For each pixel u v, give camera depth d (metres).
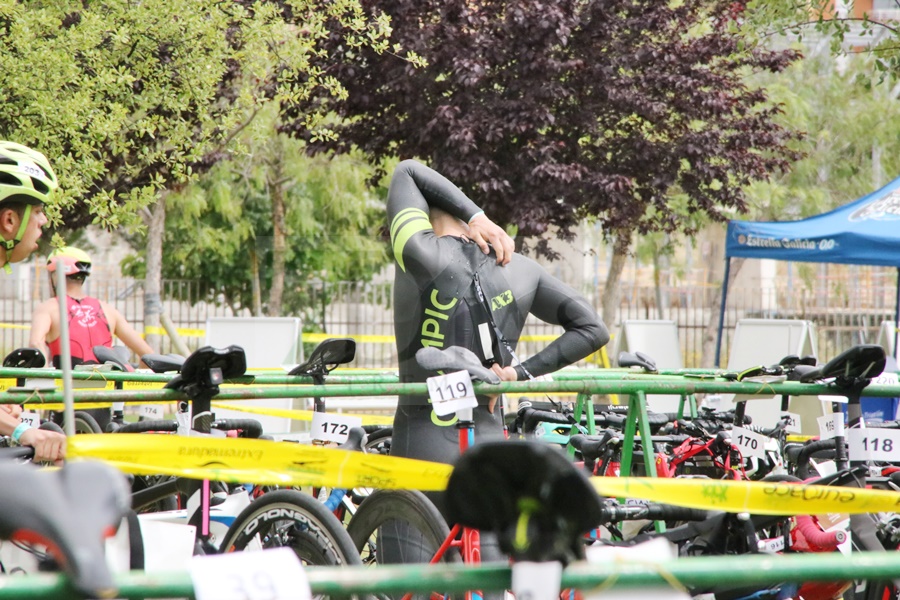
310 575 5.56
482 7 35.19
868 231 33.31
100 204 29.77
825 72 68.25
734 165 39.62
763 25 41.50
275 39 33.25
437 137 34.59
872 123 66.94
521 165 33.38
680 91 37.09
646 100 35.66
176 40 31.61
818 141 68.69
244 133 44.12
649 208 54.69
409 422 13.34
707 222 58.06
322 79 34.59
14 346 51.75
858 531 13.16
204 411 12.77
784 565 5.72
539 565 5.40
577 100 36.03
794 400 27.70
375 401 18.58
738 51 39.44
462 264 13.42
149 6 30.86
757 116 41.59
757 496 10.65
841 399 14.90
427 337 13.17
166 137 34.50
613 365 38.94
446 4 34.50
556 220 33.50
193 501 12.00
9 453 10.45
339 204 56.88
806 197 64.38
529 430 19.91
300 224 53.50
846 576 5.78
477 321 13.27
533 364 13.70
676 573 5.61
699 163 38.31
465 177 32.81
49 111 27.69
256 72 33.12
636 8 36.72
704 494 10.62
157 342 38.97
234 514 13.71
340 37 35.25
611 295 40.84
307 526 11.58
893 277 56.88
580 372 22.11
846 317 52.75
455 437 13.03
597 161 37.25
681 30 39.06
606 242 42.91
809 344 36.28
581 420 19.88
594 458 15.55
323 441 15.70
